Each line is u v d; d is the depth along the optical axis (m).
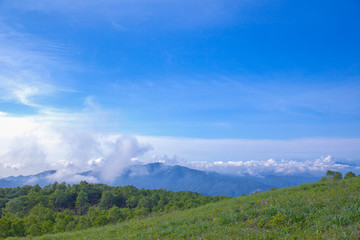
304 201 12.29
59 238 18.64
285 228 8.90
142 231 14.10
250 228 9.84
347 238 7.01
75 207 98.62
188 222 13.83
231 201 21.58
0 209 86.38
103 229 20.11
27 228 44.12
